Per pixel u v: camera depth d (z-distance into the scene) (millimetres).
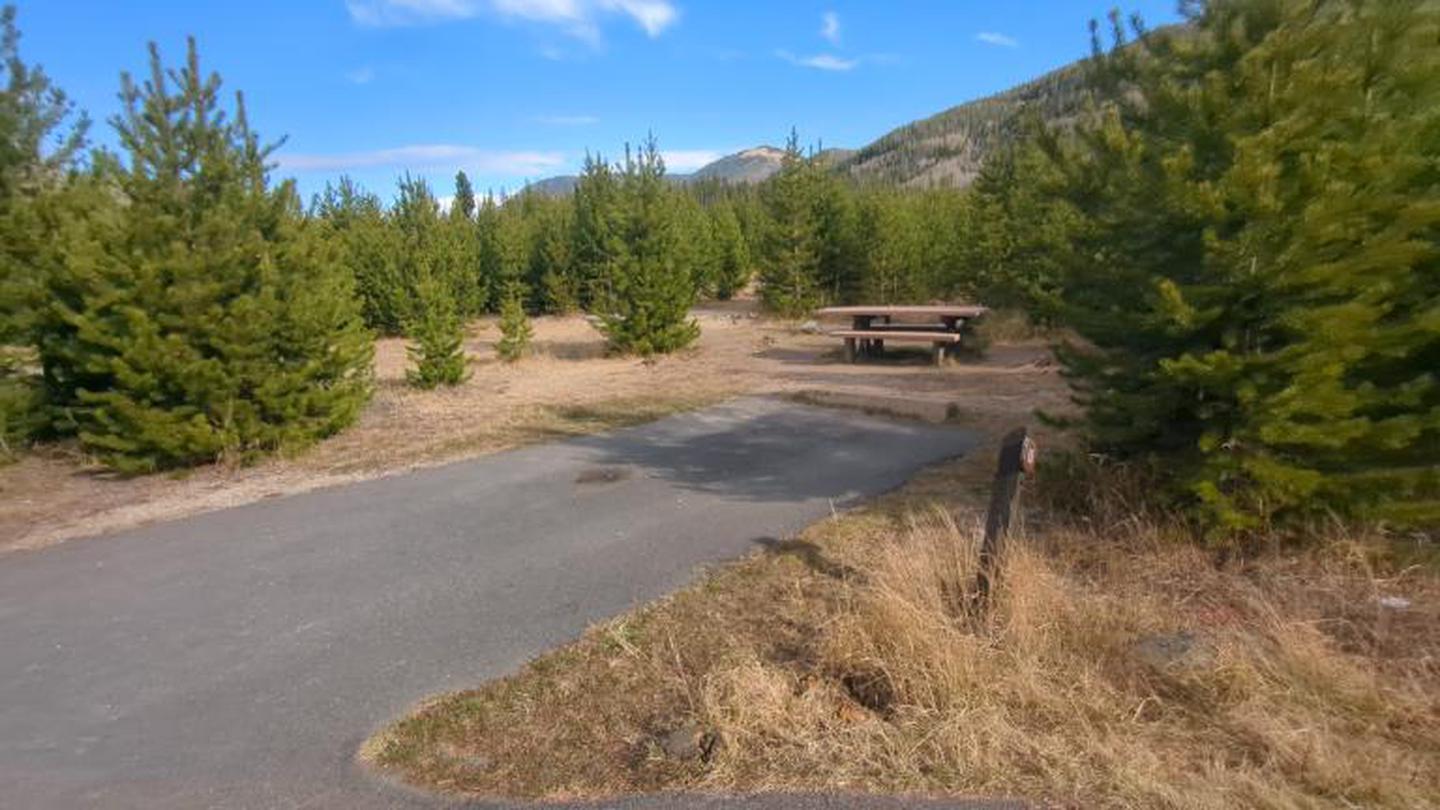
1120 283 5043
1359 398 4258
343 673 4094
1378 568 4312
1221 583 4297
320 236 10547
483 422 10422
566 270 26703
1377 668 3449
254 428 8867
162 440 8383
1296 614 3873
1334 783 2766
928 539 4695
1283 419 4246
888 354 15234
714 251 28562
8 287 9102
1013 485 3949
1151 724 3154
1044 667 3486
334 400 9484
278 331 8930
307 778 3240
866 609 3912
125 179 8438
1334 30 4230
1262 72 4297
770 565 5121
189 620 4859
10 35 9648
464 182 33562
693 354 16484
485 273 28234
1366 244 4047
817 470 7449
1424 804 2656
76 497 8016
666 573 5125
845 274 22766
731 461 7957
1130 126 5156
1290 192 4109
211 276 8531
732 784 3018
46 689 4098
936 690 3373
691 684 3764
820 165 22719
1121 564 4555
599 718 3580
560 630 4422
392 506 7004
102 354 8812
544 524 6293
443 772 3246
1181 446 5016
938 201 25797
